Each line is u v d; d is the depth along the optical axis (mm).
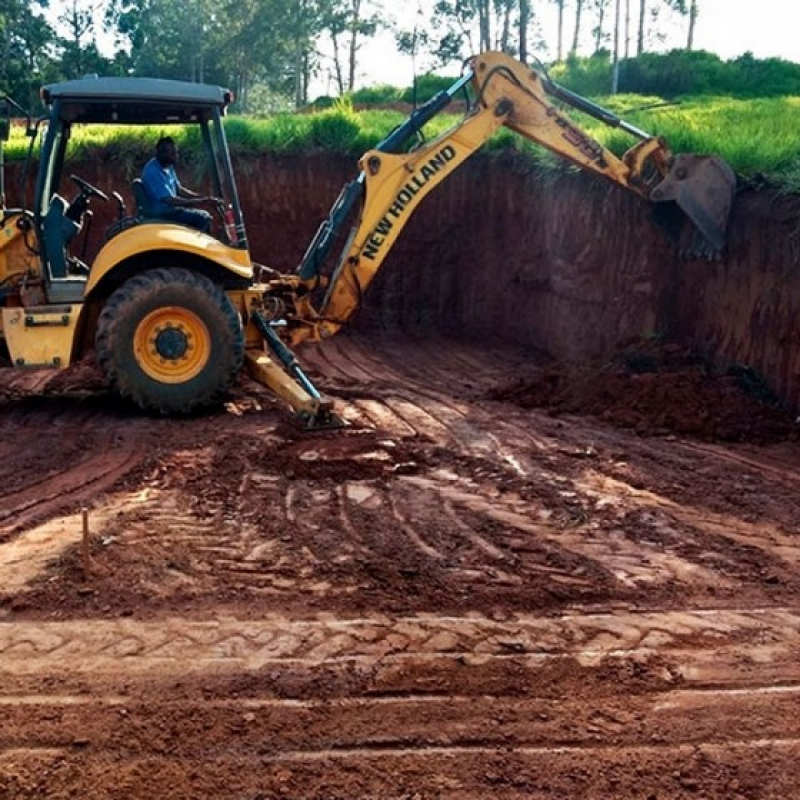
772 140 9812
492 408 9133
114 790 3094
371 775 3184
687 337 9797
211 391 8422
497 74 9133
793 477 6766
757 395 8430
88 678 3773
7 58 35188
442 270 14625
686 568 4980
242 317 8898
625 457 7195
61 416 8516
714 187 8977
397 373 11438
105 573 4758
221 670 3840
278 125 15375
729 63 33969
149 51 39719
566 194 12133
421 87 30703
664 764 3260
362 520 5617
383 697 3664
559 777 3188
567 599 4566
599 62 33406
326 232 9070
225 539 5281
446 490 6277
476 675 3836
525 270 13227
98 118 8734
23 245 8578
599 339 11281
